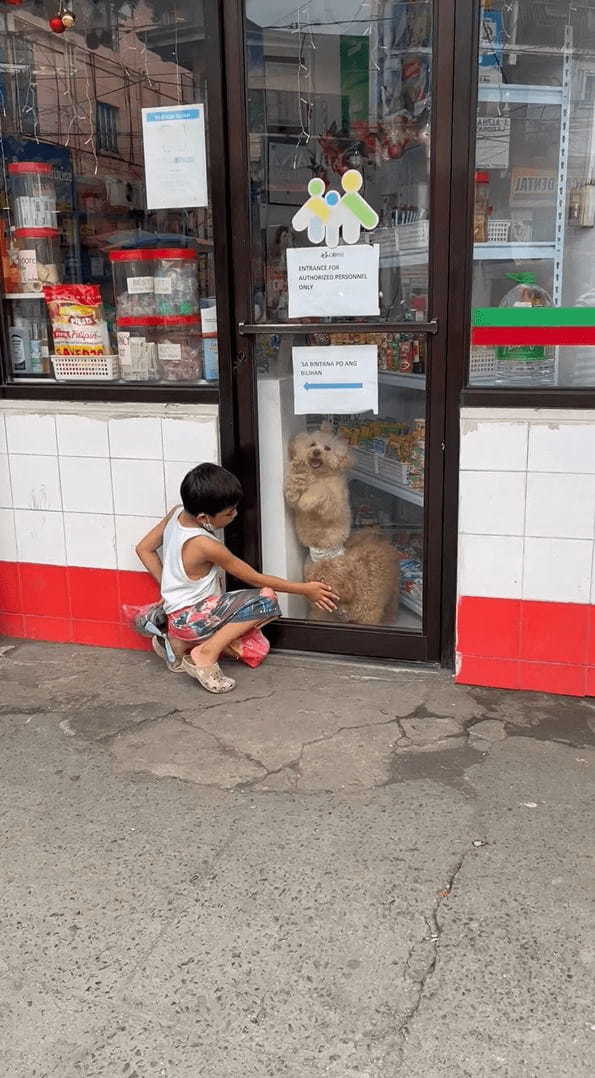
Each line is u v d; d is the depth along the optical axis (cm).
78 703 363
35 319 404
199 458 383
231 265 367
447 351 346
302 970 226
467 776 305
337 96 346
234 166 357
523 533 347
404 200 346
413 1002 215
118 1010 216
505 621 357
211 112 353
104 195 383
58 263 396
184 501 359
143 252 381
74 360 398
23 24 380
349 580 387
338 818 284
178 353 387
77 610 418
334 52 342
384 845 271
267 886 255
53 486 406
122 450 392
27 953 235
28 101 387
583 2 331
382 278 356
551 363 344
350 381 369
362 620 391
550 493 340
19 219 396
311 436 382
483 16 325
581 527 340
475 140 328
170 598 374
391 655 385
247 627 374
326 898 250
